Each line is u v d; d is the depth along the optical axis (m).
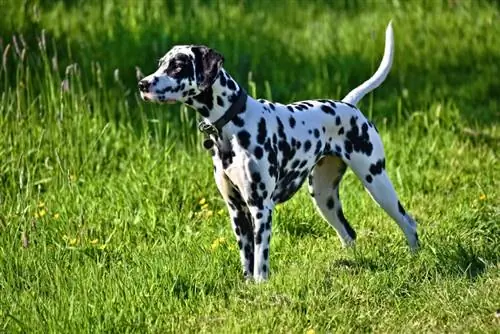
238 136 9.64
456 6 20.19
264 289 9.70
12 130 13.05
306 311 9.38
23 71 14.76
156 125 14.64
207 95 9.54
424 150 14.38
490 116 16.20
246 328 8.95
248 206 9.86
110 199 12.43
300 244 11.28
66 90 12.90
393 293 9.70
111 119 13.98
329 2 20.70
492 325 9.01
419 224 11.99
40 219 11.70
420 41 18.84
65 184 12.38
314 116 10.19
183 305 9.63
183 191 12.62
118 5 19.25
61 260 10.58
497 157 14.39
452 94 17.12
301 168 10.13
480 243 11.00
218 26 18.92
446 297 9.59
